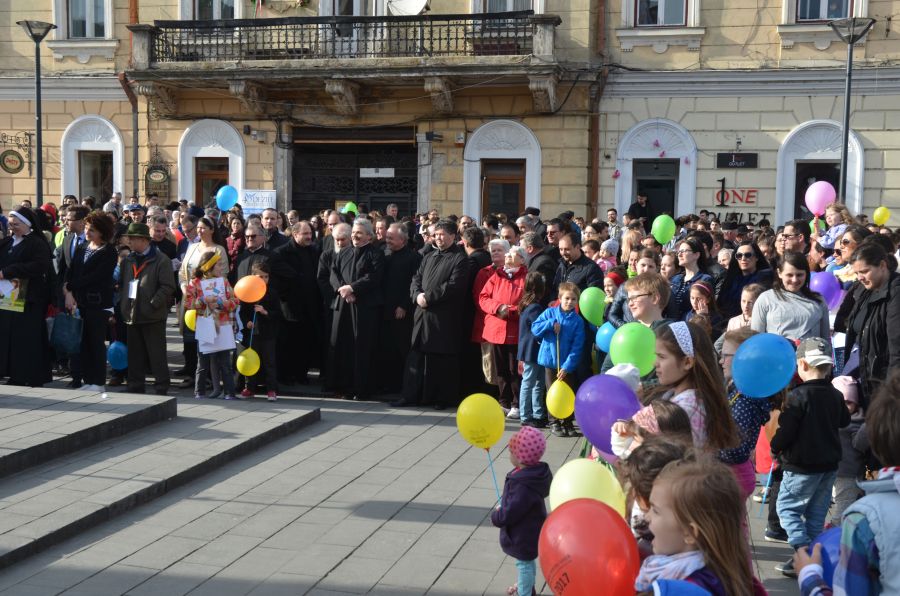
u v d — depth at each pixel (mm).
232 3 20297
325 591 4910
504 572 5230
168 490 6516
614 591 2939
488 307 9547
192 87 20125
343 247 10398
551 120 18828
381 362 10695
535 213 13211
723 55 18078
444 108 19047
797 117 17812
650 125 18484
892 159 17484
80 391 8656
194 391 10328
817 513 5328
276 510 6230
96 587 4859
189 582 4973
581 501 3141
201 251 9500
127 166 20984
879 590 2693
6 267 9531
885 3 17281
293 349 10914
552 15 17781
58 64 21141
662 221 10586
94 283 9719
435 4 19172
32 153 21328
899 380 2932
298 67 18781
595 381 4348
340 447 7992
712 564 2572
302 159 20516
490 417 5070
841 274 8148
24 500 5918
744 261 8352
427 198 19594
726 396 4156
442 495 6660
